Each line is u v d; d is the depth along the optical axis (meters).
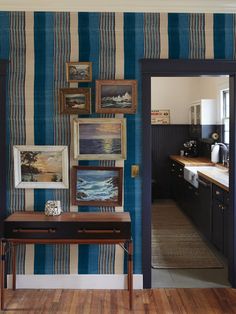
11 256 3.30
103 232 2.90
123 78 3.25
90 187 3.30
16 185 3.29
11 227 2.91
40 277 3.33
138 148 3.28
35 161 3.29
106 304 3.04
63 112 3.24
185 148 7.25
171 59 3.24
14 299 3.12
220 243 4.02
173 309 2.96
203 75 3.31
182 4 3.22
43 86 3.26
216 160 5.79
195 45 3.27
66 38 3.24
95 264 3.32
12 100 3.26
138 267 3.33
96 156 3.26
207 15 3.27
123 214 3.15
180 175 6.25
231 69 3.27
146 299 3.13
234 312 2.92
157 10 3.24
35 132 3.27
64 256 3.32
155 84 7.38
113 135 3.26
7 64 3.24
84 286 3.33
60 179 3.30
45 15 3.24
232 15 3.28
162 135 7.36
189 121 7.34
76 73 3.24
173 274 3.67
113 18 3.25
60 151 3.27
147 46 3.25
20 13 3.23
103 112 3.23
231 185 3.36
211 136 6.23
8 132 3.28
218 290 3.32
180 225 5.47
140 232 3.32
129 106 3.24
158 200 7.26
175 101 7.43
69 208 3.31
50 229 2.90
